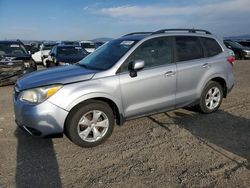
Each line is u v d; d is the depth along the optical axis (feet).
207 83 19.11
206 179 11.39
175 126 17.47
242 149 14.15
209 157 13.29
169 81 16.90
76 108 14.12
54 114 13.58
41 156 13.65
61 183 11.30
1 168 12.49
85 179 11.57
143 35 17.34
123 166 12.60
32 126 13.67
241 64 57.82
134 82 15.52
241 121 18.37
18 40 40.63
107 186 11.03
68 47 42.65
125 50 16.02
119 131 16.80
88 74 14.73
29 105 13.74
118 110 15.30
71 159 13.33
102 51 17.72
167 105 17.22
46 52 60.85
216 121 18.35
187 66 17.74
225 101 23.57
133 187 10.92
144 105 16.20
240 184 11.00
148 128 17.20
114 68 15.14
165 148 14.37
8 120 19.16
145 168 12.37
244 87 30.09
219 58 19.69
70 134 14.17
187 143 14.94
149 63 16.40
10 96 26.94
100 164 12.82
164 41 17.26
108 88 14.69
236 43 75.31
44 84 13.82
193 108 20.62
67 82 14.05
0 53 35.83
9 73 31.55
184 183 11.13
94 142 14.64
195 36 18.92
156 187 10.90
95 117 14.62
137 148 14.43
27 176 11.83
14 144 15.03
